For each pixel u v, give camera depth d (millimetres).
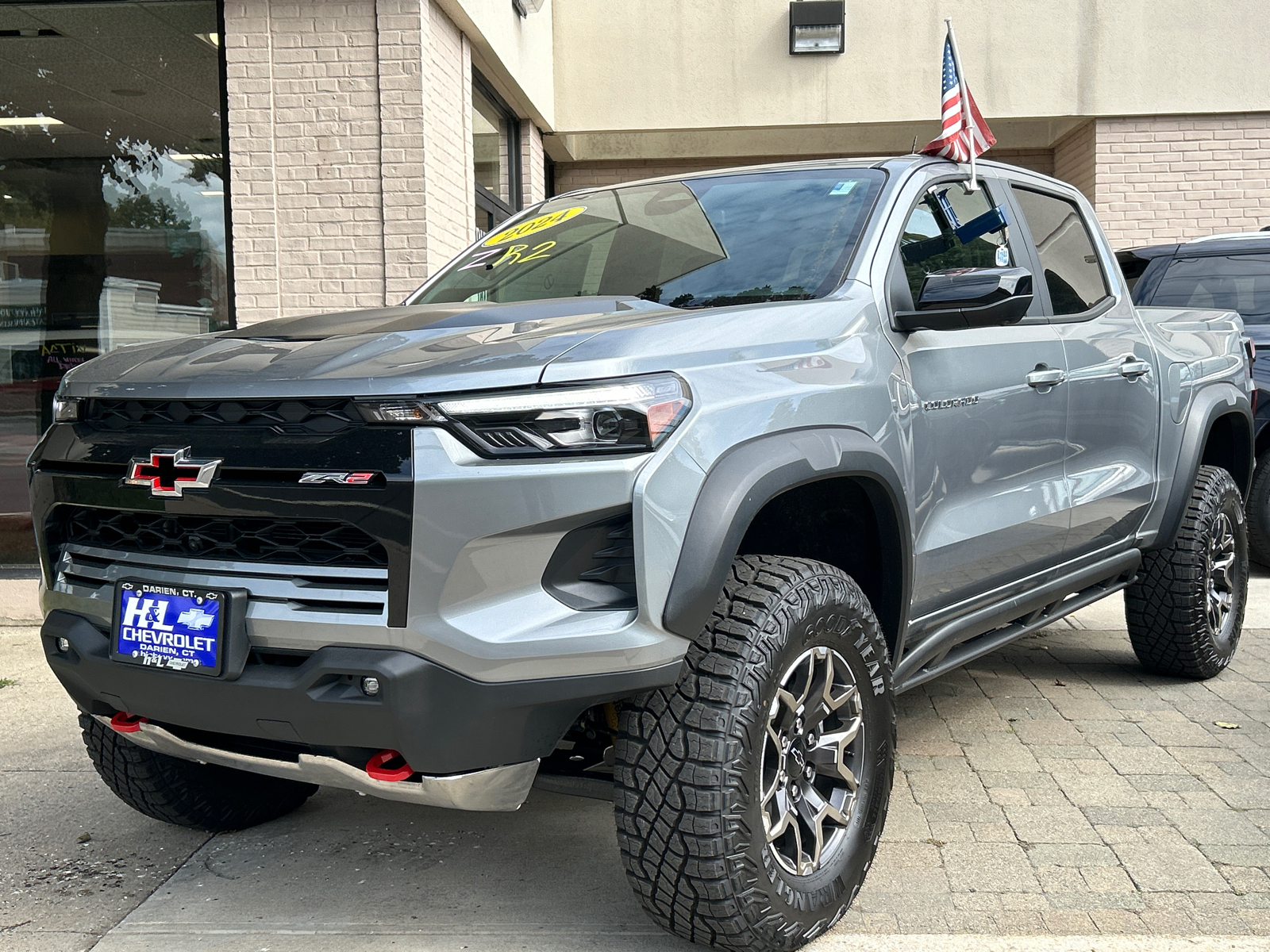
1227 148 9609
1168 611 4160
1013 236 3477
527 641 1975
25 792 3400
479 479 1953
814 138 10859
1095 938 2346
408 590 1956
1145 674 4488
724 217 3068
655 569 2021
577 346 2092
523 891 2662
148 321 6547
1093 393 3549
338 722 2020
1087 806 3104
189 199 6504
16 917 2582
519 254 3314
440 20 6688
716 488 2105
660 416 2059
